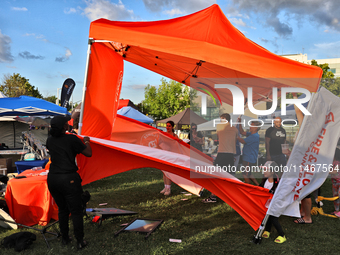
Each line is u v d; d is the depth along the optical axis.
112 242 3.60
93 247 3.45
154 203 5.47
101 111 5.02
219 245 3.55
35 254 3.26
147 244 3.55
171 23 4.18
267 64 3.66
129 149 4.10
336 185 4.75
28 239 3.49
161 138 6.95
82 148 3.42
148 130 6.92
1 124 11.84
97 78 4.79
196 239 3.73
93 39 4.30
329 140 3.81
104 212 4.57
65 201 3.46
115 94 5.52
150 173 8.80
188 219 4.55
